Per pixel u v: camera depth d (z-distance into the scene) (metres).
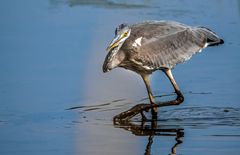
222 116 13.19
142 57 13.30
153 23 13.76
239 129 12.41
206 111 13.51
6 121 13.06
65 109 13.73
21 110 13.64
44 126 12.75
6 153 11.38
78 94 14.50
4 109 13.70
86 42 17.50
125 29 13.19
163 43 13.48
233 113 13.31
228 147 11.44
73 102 14.12
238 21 18.73
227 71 15.62
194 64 16.22
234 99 14.05
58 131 12.49
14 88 14.78
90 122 13.01
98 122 13.02
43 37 18.02
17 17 19.73
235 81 15.00
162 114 13.51
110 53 13.16
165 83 15.28
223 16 19.17
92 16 19.64
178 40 13.62
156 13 19.61
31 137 12.16
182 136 12.08
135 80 15.48
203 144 11.63
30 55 16.72
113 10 20.16
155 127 12.69
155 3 20.77
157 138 12.03
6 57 16.61
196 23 18.56
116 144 11.74
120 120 13.08
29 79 15.29
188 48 13.64
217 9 19.81
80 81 15.20
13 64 16.16
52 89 14.75
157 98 14.48
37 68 15.93
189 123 12.87
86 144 11.74
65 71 15.79
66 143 11.83
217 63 16.17
